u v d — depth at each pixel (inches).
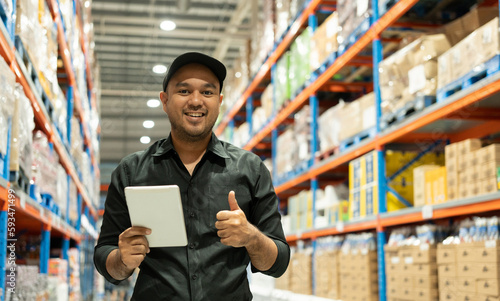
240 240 66.1
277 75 318.3
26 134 126.0
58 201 193.0
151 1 527.8
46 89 159.6
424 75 156.6
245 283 76.3
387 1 179.9
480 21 154.9
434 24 187.6
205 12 549.0
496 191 126.2
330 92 289.3
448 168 148.9
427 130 184.1
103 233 77.8
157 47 639.8
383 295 180.1
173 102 75.4
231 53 645.3
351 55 209.9
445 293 142.3
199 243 74.0
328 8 260.4
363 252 198.4
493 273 122.1
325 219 253.6
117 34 597.6
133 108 826.2
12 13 114.0
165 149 77.3
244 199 76.8
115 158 851.4
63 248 246.8
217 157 77.7
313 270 257.4
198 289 72.4
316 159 259.1
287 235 306.3
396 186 186.1
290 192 369.7
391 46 212.7
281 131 368.2
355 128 212.2
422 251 155.4
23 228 210.4
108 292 579.8
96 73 464.8
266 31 338.0
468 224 141.9
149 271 74.5
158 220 66.1
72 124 248.7
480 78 136.8
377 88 187.8
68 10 215.3
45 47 155.9
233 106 426.3
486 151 131.3
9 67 109.0
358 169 207.0
